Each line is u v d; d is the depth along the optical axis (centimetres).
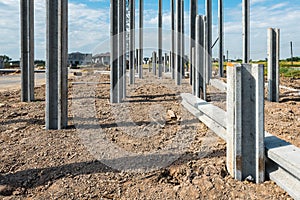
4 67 3275
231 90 245
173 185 247
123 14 679
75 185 246
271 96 670
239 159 244
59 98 414
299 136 365
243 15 795
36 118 495
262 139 236
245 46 799
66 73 425
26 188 241
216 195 226
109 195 231
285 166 214
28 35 679
